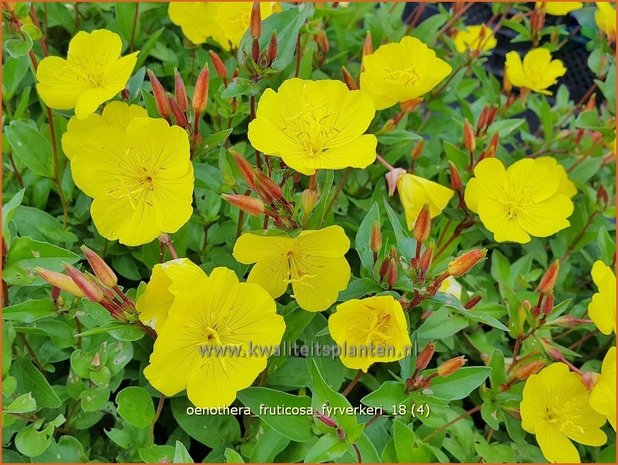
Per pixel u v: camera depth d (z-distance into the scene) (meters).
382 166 0.32
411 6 0.53
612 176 0.39
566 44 0.50
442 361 0.28
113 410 0.23
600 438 0.23
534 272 0.32
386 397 0.22
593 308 0.23
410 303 0.22
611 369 0.22
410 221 0.27
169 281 0.20
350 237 0.30
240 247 0.20
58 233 0.27
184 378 0.19
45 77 0.24
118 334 0.20
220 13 0.30
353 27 0.40
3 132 0.31
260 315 0.20
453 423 0.25
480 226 0.29
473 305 0.27
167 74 0.36
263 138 0.20
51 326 0.24
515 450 0.25
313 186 0.20
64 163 0.30
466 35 0.41
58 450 0.22
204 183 0.24
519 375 0.23
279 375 0.24
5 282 0.23
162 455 0.22
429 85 0.26
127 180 0.21
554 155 0.38
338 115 0.21
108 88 0.23
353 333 0.21
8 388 0.21
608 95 0.35
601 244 0.30
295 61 0.33
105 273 0.19
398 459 0.23
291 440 0.23
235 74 0.26
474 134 0.32
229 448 0.22
